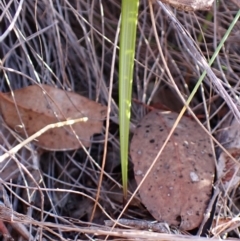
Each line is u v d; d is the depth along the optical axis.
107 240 0.38
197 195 0.40
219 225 0.39
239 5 0.41
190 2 0.36
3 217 0.38
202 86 0.43
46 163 0.44
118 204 0.42
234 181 0.41
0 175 0.42
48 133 0.42
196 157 0.41
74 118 0.43
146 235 0.36
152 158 0.41
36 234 0.39
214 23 0.44
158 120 0.42
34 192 0.41
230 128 0.43
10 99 0.42
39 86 0.42
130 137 0.44
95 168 0.44
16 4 0.44
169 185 0.40
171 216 0.40
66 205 0.43
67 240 0.38
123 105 0.38
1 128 0.43
